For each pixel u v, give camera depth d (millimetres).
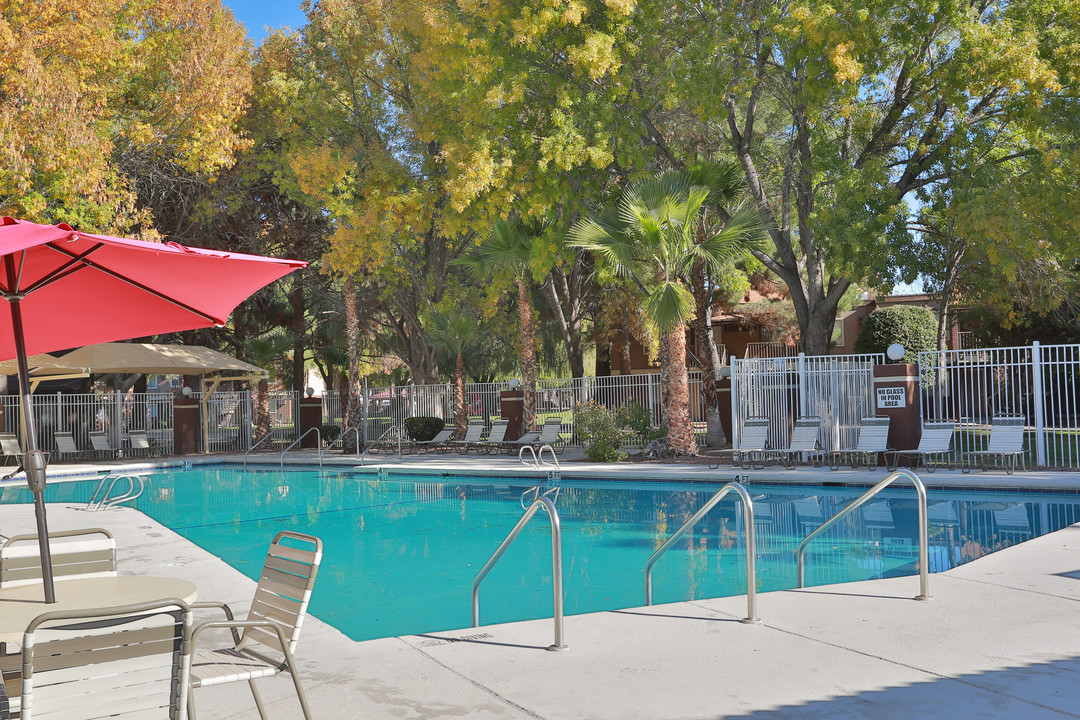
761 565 8680
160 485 19328
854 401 16906
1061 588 6363
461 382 25234
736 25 18047
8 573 4344
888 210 17125
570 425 24781
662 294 17031
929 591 6387
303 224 28922
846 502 13125
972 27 16188
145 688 2877
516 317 30141
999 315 24531
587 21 18797
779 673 4574
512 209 21531
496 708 4164
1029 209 16719
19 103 16453
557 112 18312
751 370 18188
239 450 28641
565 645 5238
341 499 15812
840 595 6367
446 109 21219
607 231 17438
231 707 4281
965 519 11062
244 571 9141
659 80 18969
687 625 5633
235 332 32094
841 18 16453
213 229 28156
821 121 17875
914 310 28406
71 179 17219
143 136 20062
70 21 17609
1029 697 4109
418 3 20094
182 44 21078
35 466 3850
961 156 17703
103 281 4438
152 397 29516
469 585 8336
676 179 17016
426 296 26672
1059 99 16938
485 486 17250
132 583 4188
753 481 15273
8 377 27594
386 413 32250
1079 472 14023
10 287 4047
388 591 8125
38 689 2676
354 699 4352
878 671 4559
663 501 14094
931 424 15461
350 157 22266
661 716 3998
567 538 10773
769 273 30766
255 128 25828
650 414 23391
